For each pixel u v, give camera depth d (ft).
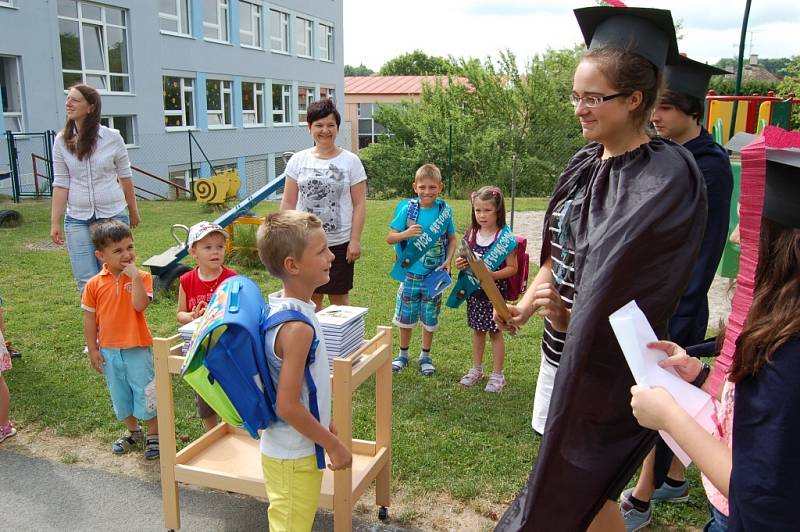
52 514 10.21
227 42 82.84
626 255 5.75
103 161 16.06
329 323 9.08
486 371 15.97
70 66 61.00
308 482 7.88
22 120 55.77
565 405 6.01
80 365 15.93
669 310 5.96
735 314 4.65
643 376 5.34
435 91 79.46
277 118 97.40
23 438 12.53
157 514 10.26
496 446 12.11
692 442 4.76
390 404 10.14
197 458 10.05
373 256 28.63
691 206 5.98
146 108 69.56
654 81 6.41
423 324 15.84
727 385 5.18
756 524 4.07
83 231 16.26
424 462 11.51
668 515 9.94
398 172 78.84
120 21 66.03
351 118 148.15
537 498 6.25
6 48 53.47
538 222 37.60
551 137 74.38
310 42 105.50
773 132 4.43
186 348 9.61
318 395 7.76
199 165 78.38
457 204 46.29
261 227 7.80
